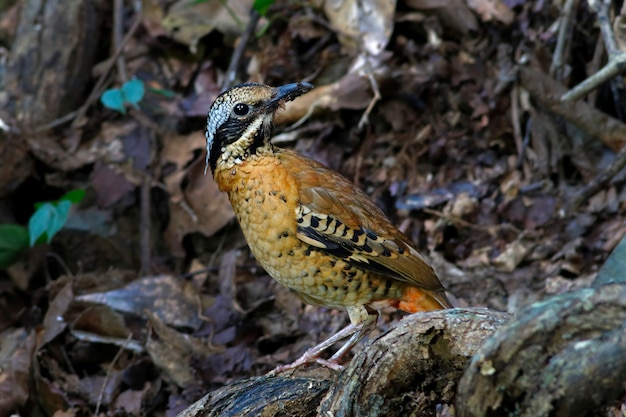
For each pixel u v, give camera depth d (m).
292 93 7.80
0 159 12.06
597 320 5.23
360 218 7.88
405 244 8.13
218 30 12.74
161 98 12.56
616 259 8.91
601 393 5.17
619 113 11.46
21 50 12.82
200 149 12.10
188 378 9.86
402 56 12.20
